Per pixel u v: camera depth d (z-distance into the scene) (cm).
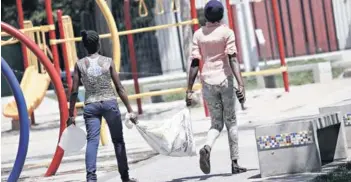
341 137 2280
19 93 2106
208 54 2209
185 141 2197
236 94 2186
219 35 2192
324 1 5903
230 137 2233
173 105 5206
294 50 5966
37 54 2658
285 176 2056
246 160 2470
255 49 5191
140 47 6144
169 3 5981
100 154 3142
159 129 2181
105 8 3359
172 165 2597
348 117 2478
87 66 2131
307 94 4672
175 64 6000
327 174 1986
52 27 3688
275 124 2084
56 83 2697
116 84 2158
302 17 5956
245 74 4569
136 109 5253
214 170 2362
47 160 3241
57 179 2614
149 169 2559
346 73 5438
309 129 2058
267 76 5353
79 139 2231
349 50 5831
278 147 2083
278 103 4475
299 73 5475
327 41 5909
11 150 3919
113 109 2128
